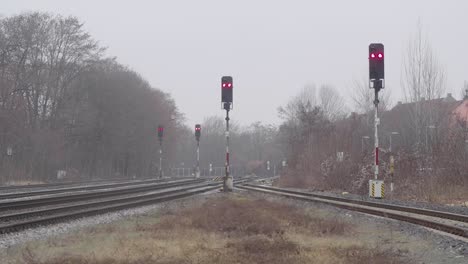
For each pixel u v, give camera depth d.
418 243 12.52
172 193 34.94
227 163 38.12
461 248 11.26
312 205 25.25
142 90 87.06
